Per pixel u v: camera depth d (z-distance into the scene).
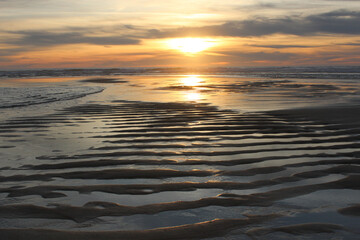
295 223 2.20
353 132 5.35
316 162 3.66
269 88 16.06
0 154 4.16
